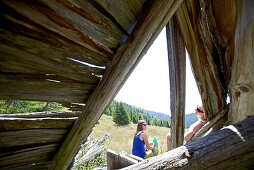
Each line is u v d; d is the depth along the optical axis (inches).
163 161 30.7
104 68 41.9
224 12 42.4
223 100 61.9
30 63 28.6
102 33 34.4
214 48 54.1
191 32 52.5
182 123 63.2
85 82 40.3
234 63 39.8
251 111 40.6
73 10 27.5
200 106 86.2
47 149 44.6
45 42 27.8
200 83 61.7
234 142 26.6
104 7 31.7
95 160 202.8
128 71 40.7
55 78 34.2
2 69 26.3
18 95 30.8
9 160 37.4
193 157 28.3
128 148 305.6
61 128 43.1
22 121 34.5
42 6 23.9
